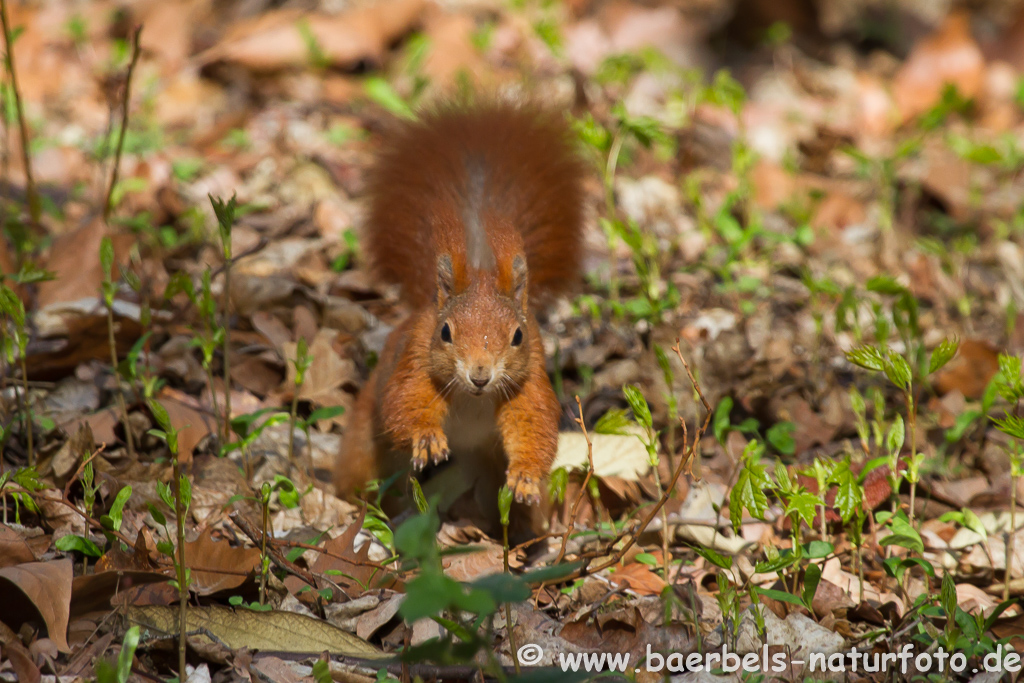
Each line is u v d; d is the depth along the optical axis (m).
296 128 15.86
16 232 9.48
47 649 5.84
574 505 6.94
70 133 14.80
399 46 18.69
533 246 8.59
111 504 7.20
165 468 7.76
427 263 8.36
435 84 17.25
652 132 11.23
